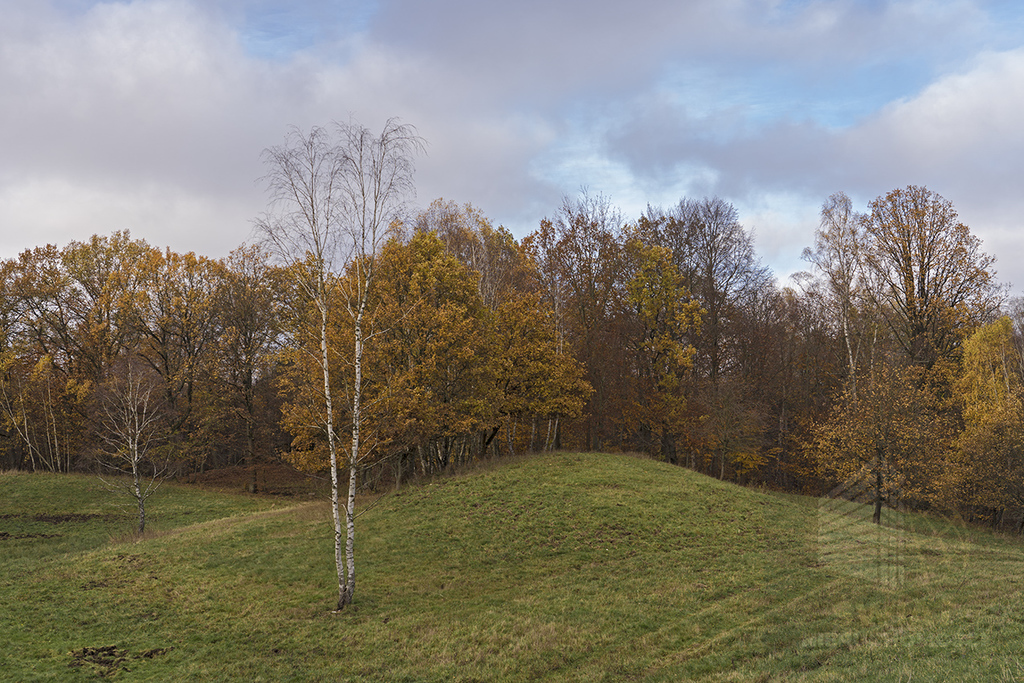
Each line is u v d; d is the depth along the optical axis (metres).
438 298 38.38
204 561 24.41
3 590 21.62
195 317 54.62
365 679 14.45
